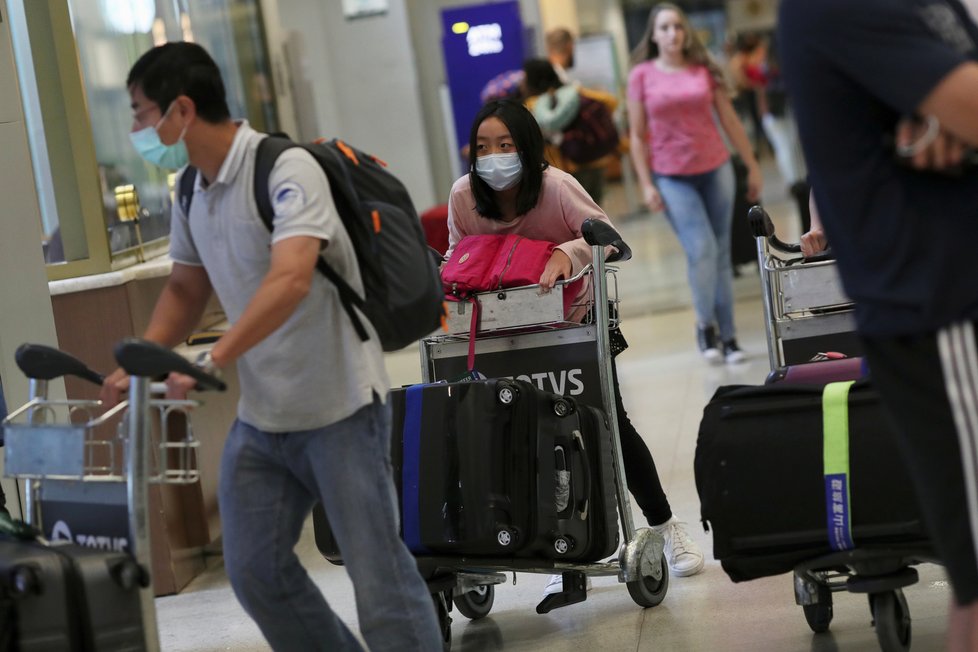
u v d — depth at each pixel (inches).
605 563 372.5
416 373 921.5
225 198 265.3
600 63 1169.4
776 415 301.3
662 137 743.7
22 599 246.8
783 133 1264.8
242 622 431.5
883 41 197.9
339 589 454.0
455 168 1114.7
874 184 206.2
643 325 1000.9
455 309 380.5
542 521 342.6
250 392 272.4
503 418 340.8
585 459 359.9
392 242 271.3
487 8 1074.7
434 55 1184.8
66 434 262.2
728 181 755.4
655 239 1219.9
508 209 395.9
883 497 289.7
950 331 203.2
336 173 267.6
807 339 400.2
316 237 255.0
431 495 341.1
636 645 358.3
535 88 853.2
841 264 213.8
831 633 347.3
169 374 265.3
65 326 471.5
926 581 382.0
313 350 266.8
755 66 1258.6
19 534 283.1
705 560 432.5
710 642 352.5
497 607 414.9
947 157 198.5
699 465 306.3
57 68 469.4
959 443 205.5
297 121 960.3
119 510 264.5
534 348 392.8
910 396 209.8
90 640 253.0
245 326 246.1
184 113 260.5
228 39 754.2
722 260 772.6
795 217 1243.2
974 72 192.2
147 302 495.5
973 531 205.6
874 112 205.6
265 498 276.4
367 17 1161.4
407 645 273.3
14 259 418.3
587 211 386.9
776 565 301.3
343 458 268.1
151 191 560.1
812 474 295.4
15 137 418.0
